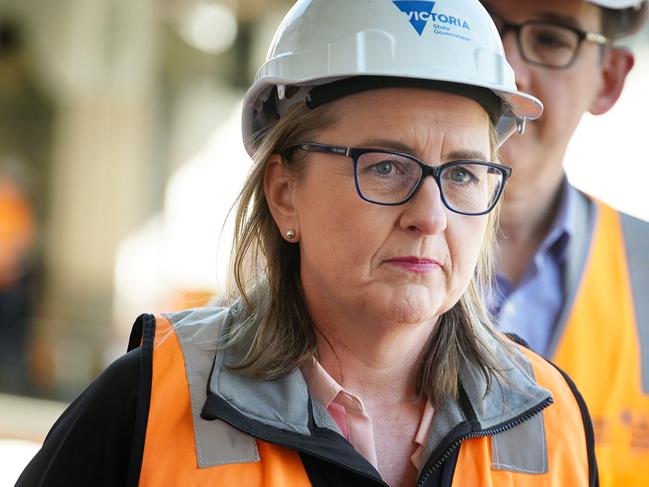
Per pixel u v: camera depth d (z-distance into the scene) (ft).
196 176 49.47
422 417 7.60
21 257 43.60
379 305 6.99
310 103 7.26
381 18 7.14
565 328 11.08
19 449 27.50
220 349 7.50
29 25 45.11
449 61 7.10
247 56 47.47
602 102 11.35
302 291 7.70
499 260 11.30
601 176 20.53
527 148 10.76
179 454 6.93
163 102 49.19
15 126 48.52
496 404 7.66
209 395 7.16
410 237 6.94
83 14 44.68
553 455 7.67
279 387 7.29
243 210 7.92
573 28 10.59
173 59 48.75
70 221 48.39
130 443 7.07
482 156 7.23
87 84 46.44
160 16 47.03
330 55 7.13
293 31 7.52
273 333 7.48
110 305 47.34
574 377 10.96
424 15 7.18
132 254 48.42
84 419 7.14
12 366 38.75
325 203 7.13
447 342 7.72
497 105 7.52
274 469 6.93
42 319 44.98
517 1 10.57
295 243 7.81
